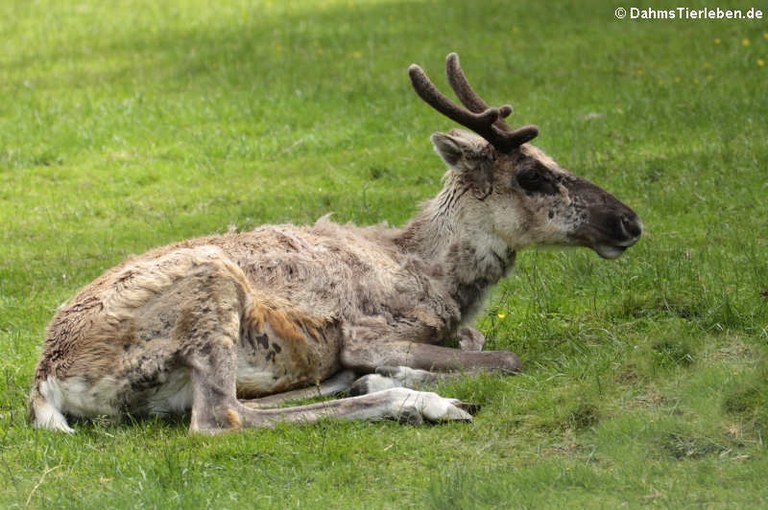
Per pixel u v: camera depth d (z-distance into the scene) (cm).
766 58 3497
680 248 2112
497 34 4144
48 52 4381
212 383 1541
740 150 2688
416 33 4256
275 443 1482
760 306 1789
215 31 4588
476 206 1808
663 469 1370
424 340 1762
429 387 1662
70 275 2309
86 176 3023
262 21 4719
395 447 1468
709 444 1412
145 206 2780
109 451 1488
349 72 3775
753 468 1347
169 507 1315
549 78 3538
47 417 1557
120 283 1578
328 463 1438
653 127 2972
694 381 1542
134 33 4644
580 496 1319
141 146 3231
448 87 3553
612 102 3244
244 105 3503
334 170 2938
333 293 1708
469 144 1794
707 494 1307
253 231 1758
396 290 1753
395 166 2908
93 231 2622
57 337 1587
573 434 1475
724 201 2380
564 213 1808
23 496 1386
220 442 1480
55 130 3356
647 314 1828
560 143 2920
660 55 3672
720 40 3750
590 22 4169
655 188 2517
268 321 1636
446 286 1798
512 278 2105
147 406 1582
